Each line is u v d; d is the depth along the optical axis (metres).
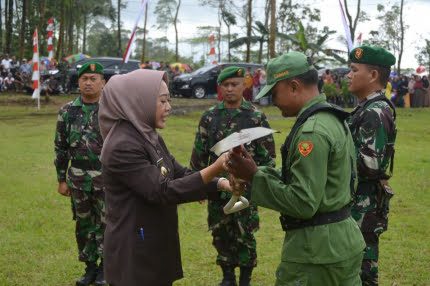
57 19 43.03
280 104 2.85
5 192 7.99
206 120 4.77
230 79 4.66
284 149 2.77
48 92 23.73
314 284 2.73
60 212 7.04
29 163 10.24
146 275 2.90
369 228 3.58
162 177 2.84
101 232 4.64
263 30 27.38
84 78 4.64
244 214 4.57
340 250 2.71
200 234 6.21
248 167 2.71
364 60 3.62
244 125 4.66
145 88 2.88
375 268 3.62
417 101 26.88
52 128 15.24
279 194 2.63
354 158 2.91
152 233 2.91
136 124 2.84
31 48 38.69
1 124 16.03
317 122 2.67
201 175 2.82
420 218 6.93
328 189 2.70
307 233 2.72
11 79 24.77
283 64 2.79
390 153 3.63
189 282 4.87
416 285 4.84
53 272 5.05
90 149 4.61
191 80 24.53
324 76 23.89
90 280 4.76
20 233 6.15
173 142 12.77
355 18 34.75
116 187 2.91
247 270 4.70
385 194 3.56
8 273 4.98
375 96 3.62
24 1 32.62
